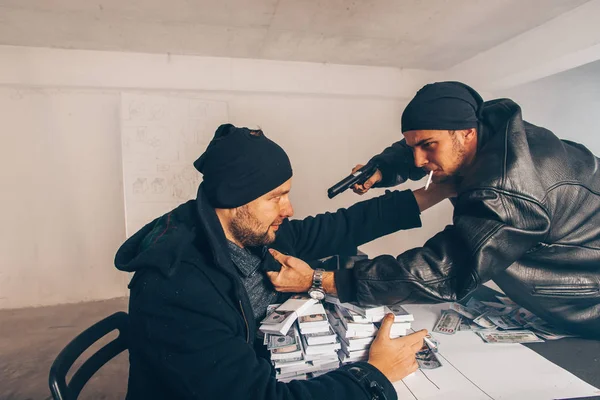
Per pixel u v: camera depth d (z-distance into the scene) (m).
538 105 3.11
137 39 2.28
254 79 2.71
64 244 2.60
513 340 0.95
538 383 0.75
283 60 2.74
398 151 1.28
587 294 0.93
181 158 2.66
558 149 0.94
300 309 0.83
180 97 2.65
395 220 1.16
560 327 1.00
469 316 1.08
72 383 0.75
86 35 2.20
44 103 2.49
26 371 1.81
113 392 1.65
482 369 0.81
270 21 2.03
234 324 0.75
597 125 3.20
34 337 2.14
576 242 0.94
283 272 0.90
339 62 2.81
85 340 0.81
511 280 0.97
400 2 1.84
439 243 0.85
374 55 2.67
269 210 0.80
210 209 0.79
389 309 0.88
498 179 0.81
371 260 0.87
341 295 0.86
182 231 0.78
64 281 2.62
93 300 2.67
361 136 3.03
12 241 2.53
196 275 0.73
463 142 0.93
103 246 2.65
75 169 2.57
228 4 1.82
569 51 2.05
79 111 2.55
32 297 2.58
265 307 0.96
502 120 0.93
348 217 1.17
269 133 2.85
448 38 2.36
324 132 2.95
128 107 2.55
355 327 0.81
